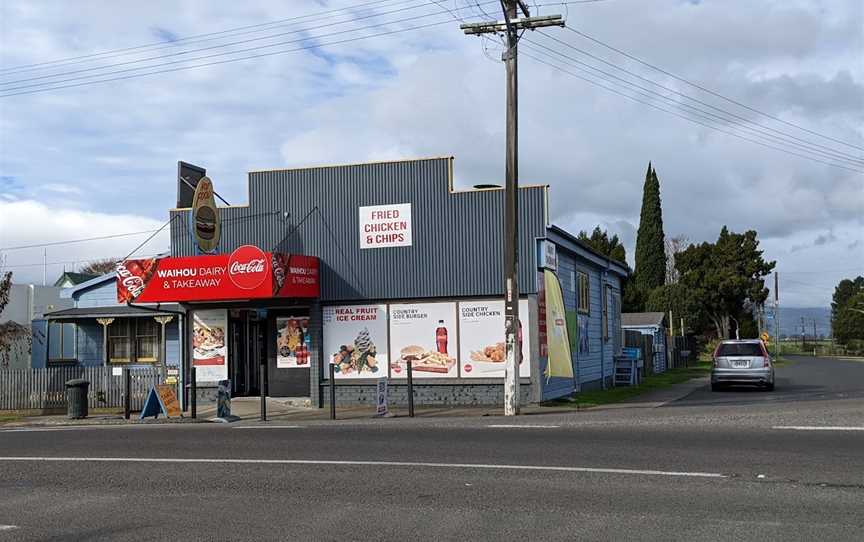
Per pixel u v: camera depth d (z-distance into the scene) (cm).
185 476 1109
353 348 2381
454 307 2317
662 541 732
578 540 741
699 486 955
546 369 2303
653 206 7462
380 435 1498
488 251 2295
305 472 1109
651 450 1219
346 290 2389
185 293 2267
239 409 2303
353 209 2402
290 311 2500
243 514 876
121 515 884
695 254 7644
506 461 1154
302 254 2427
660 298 7019
